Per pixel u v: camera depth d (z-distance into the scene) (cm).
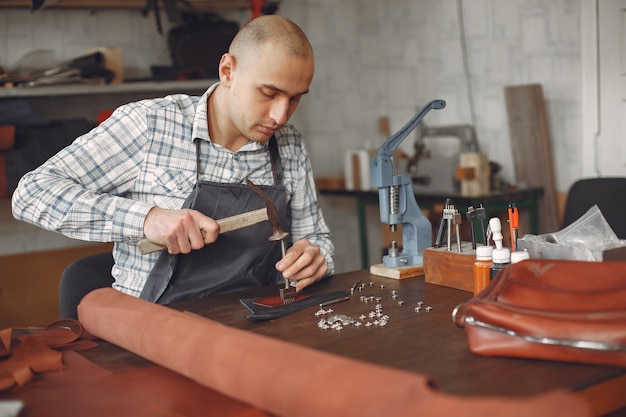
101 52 376
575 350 125
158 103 209
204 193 200
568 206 310
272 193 211
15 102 352
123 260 210
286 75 186
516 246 185
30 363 139
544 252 176
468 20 449
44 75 355
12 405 113
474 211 200
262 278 215
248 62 189
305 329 159
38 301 389
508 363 130
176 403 121
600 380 121
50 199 187
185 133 208
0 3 368
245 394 115
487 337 133
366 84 510
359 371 105
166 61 425
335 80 496
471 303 136
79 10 397
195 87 389
